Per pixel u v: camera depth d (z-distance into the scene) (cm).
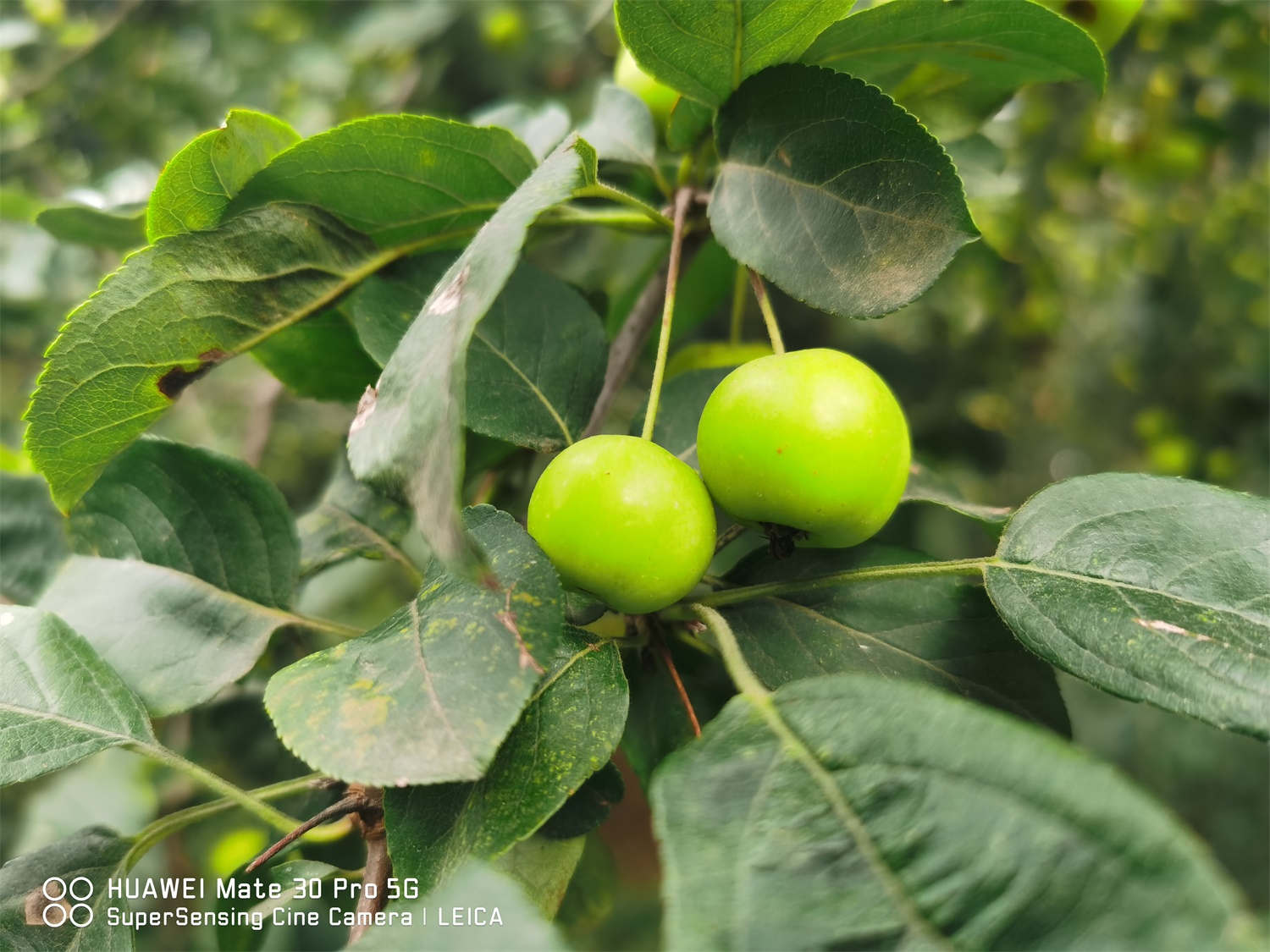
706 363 23
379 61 52
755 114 15
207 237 15
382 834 14
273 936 21
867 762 10
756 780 10
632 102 20
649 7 14
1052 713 15
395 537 20
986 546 49
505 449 22
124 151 54
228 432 58
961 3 16
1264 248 57
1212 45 44
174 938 35
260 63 52
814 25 15
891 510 15
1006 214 46
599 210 20
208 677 17
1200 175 51
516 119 24
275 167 16
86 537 18
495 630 12
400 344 12
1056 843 9
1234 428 59
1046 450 64
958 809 10
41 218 22
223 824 37
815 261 14
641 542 13
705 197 18
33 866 15
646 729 17
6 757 14
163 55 54
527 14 47
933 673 15
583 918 23
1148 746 61
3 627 16
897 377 53
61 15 54
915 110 22
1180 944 8
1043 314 55
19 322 41
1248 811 58
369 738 11
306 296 17
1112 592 13
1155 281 58
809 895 9
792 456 14
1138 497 14
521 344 17
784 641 15
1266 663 12
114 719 15
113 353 15
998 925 9
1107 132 47
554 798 12
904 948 9
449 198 17
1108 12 21
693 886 9
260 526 18
